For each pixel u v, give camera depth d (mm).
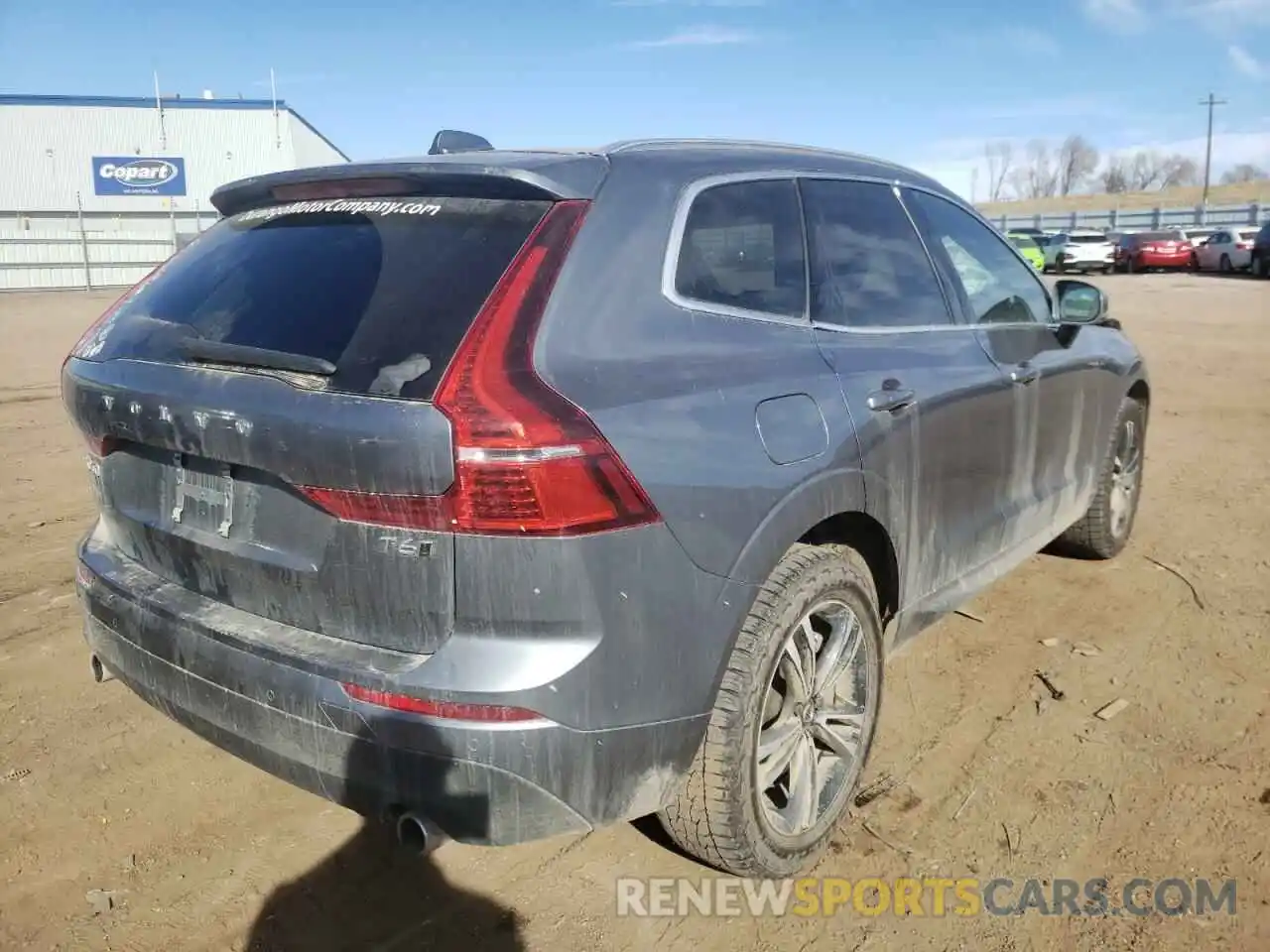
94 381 2756
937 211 3811
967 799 3201
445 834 2242
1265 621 4469
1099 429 4688
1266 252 29000
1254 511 6098
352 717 2229
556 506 2135
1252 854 2914
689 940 2645
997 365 3682
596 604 2199
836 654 2891
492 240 2445
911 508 3174
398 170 2619
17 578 5062
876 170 3590
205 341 2551
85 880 2852
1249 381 10977
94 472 2994
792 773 2830
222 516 2537
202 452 2457
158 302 2893
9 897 2773
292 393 2283
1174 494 6520
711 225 2793
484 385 2158
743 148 3131
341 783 2299
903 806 3172
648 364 2428
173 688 2607
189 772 3398
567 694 2180
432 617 2199
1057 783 3271
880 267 3363
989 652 4227
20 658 4176
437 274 2402
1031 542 4168
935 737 3564
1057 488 4309
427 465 2111
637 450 2264
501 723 2150
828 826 2910
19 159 47812
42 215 48531
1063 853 2943
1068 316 4336
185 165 49781
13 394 11078
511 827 2225
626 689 2271
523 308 2293
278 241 2799
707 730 2512
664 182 2721
